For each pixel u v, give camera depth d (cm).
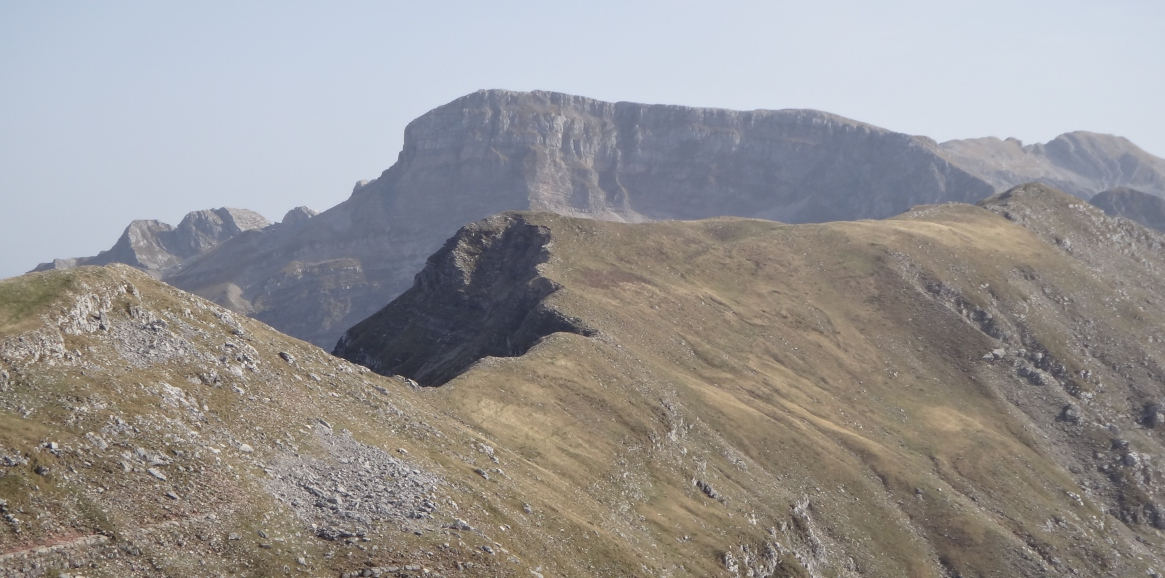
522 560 6719
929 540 14450
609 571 7700
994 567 14188
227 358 7088
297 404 7225
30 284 6400
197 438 6122
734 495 12275
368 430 7512
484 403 10556
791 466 14312
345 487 6538
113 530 5197
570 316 16150
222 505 5741
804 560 12106
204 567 5319
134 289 7012
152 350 6656
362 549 5928
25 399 5641
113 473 5503
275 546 5662
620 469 10744
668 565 8994
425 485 6981
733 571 10031
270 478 6212
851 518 13975
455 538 6406
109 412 5847
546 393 11662
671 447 12294
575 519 8256
